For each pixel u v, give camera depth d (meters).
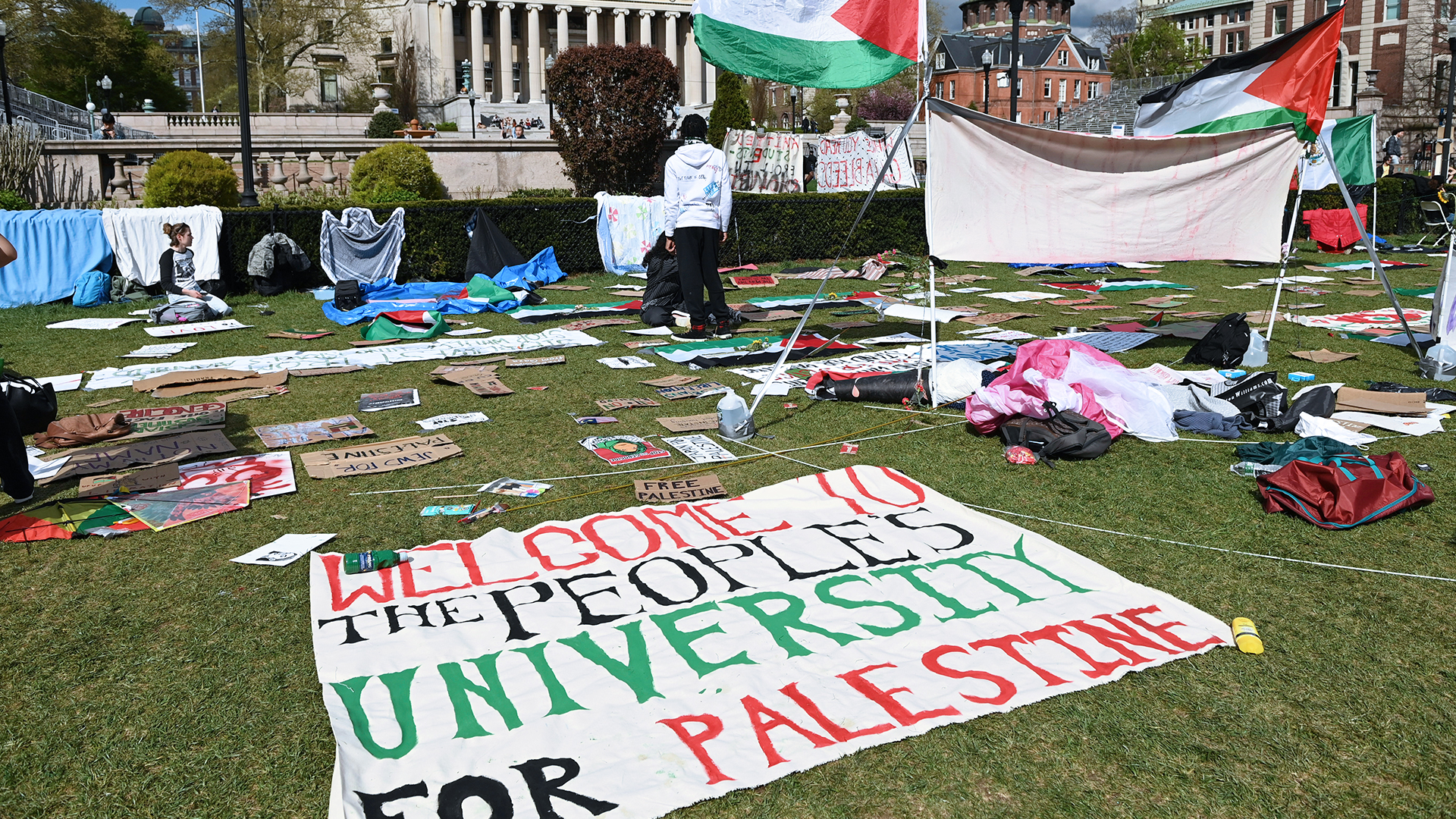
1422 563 4.16
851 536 4.44
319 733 3.01
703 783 2.72
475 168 23.62
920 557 4.20
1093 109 54.75
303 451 5.80
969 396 6.30
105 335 9.70
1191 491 5.04
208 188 18.78
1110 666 3.33
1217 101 8.51
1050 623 3.61
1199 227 7.12
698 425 6.26
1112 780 2.77
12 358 8.52
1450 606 3.79
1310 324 9.86
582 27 69.88
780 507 4.81
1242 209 7.15
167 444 5.86
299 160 22.78
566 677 3.27
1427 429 5.97
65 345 9.16
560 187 24.59
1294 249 17.41
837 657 3.39
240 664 3.39
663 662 3.37
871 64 6.54
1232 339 7.75
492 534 4.42
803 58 6.48
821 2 6.43
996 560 4.17
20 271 11.55
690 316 9.38
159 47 54.38
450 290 12.62
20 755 2.89
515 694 3.18
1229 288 12.77
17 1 43.88
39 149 21.83
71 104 50.72
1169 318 10.21
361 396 7.09
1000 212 6.85
